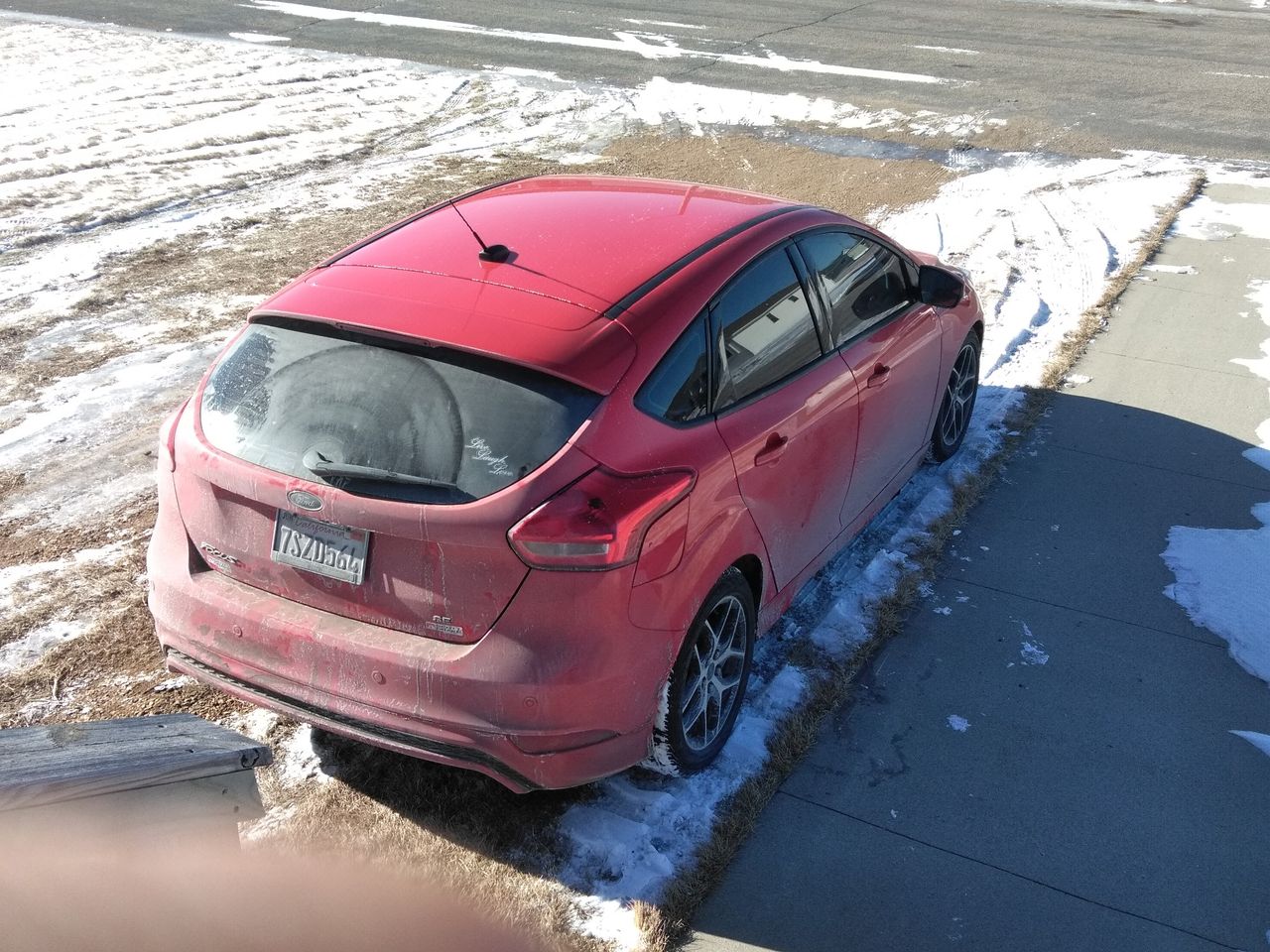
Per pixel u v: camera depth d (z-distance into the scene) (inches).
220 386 130.0
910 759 145.4
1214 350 274.7
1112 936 120.3
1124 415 243.4
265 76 561.0
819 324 161.0
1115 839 133.3
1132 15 725.9
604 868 126.1
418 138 478.3
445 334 120.9
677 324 131.4
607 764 124.3
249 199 394.9
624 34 660.7
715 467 130.9
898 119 497.7
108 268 328.2
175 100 513.7
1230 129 475.8
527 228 147.7
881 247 185.6
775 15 713.0
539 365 117.9
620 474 118.4
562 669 114.7
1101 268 327.6
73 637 167.6
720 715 143.2
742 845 131.1
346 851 126.9
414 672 115.5
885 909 122.9
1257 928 121.9
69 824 78.7
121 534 197.2
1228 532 199.2
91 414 241.0
